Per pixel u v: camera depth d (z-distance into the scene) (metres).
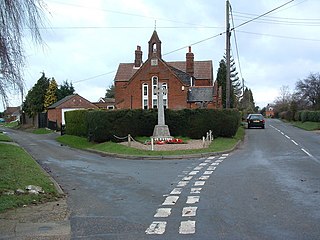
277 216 7.55
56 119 53.16
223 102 55.16
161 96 26.62
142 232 6.71
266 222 7.14
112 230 6.88
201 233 6.56
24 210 8.38
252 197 9.27
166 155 18.88
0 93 7.89
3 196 9.13
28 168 13.17
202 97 46.88
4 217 7.79
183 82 46.38
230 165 15.19
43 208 8.59
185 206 8.57
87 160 18.80
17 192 9.66
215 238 6.27
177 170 14.36
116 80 57.94
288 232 6.52
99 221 7.50
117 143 24.81
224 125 27.98
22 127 64.75
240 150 21.58
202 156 18.95
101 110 27.67
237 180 11.68
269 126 50.97
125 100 48.00
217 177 12.35
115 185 11.55
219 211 8.03
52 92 62.38
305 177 11.97
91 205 8.94
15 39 7.85
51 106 57.12
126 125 26.94
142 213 8.08
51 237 6.50
